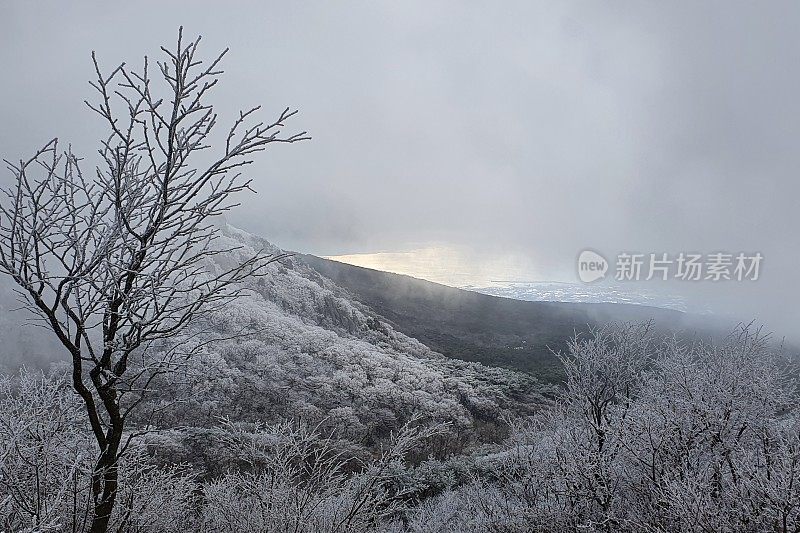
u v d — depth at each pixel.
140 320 2.79
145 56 2.55
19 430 3.21
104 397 2.91
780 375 5.32
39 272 2.62
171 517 4.63
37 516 3.00
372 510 4.93
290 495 4.54
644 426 4.80
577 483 4.80
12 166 2.55
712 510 3.85
